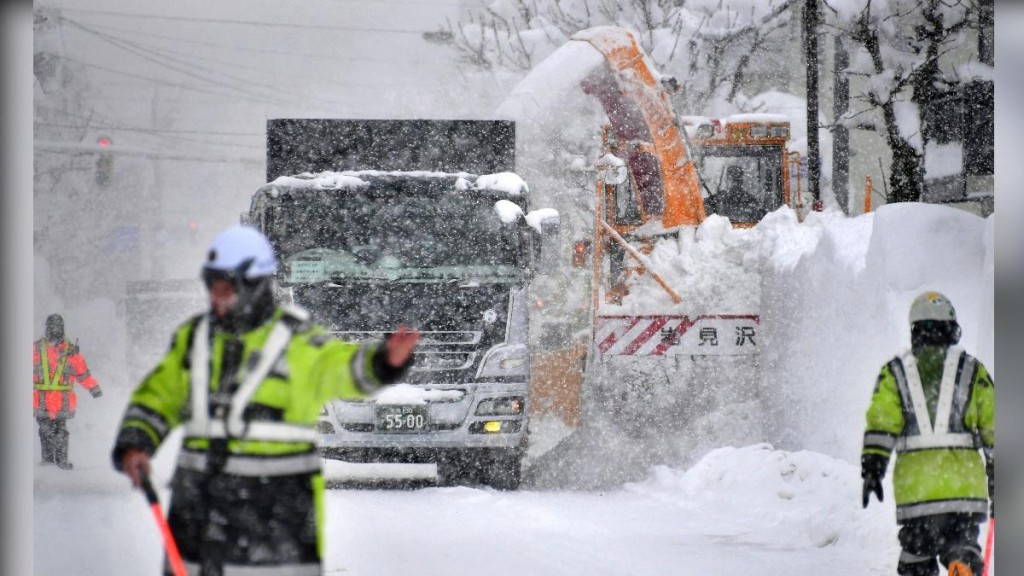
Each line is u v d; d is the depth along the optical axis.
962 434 25.31
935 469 25.06
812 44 91.69
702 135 71.50
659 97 67.44
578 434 59.03
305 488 18.48
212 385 18.42
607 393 60.03
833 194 106.06
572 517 43.22
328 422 49.53
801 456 47.72
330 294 51.91
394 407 49.62
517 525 41.09
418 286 51.72
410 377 50.28
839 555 36.03
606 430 59.44
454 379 50.41
